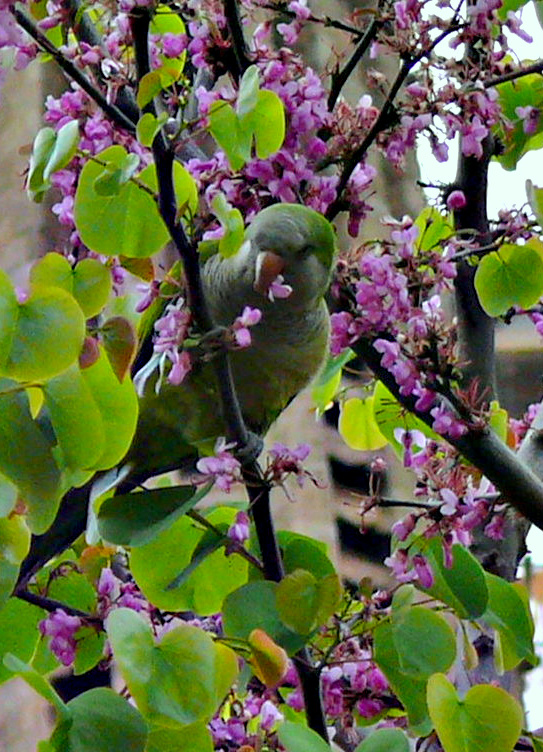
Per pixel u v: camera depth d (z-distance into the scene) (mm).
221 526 4609
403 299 4570
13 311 3547
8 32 3891
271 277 4773
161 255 7238
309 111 4652
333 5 7730
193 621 4805
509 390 9562
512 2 5273
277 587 3936
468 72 4773
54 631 4492
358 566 7703
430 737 4801
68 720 3568
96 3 4516
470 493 4613
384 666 4352
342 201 4945
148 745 3734
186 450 5715
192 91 5102
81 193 4016
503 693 3967
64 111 4668
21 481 3664
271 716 4344
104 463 3865
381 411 5906
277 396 5961
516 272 5070
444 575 4488
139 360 5555
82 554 4855
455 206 5285
